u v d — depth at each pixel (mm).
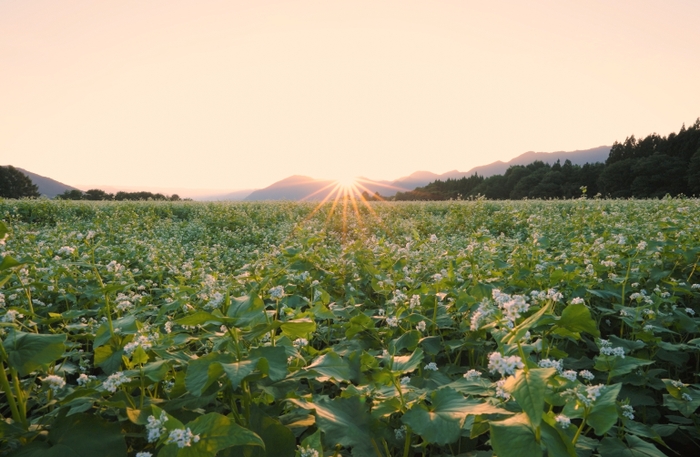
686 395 3834
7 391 2529
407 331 4836
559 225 14836
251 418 2650
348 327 5074
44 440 2426
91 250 6895
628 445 3004
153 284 8523
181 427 2092
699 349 4895
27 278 5648
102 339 3203
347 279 7887
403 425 3221
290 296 5516
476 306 4816
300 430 2994
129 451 2697
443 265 8047
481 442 3693
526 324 2133
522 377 1980
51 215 24234
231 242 17688
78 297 6816
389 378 2885
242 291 5859
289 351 3129
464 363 5246
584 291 5703
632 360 3422
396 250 9047
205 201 37344
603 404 2236
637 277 6543
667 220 10578
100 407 2793
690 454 4035
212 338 3031
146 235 17922
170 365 3203
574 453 2049
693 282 7250
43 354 2531
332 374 2816
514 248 9219
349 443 2615
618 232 12117
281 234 17125
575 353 5242
